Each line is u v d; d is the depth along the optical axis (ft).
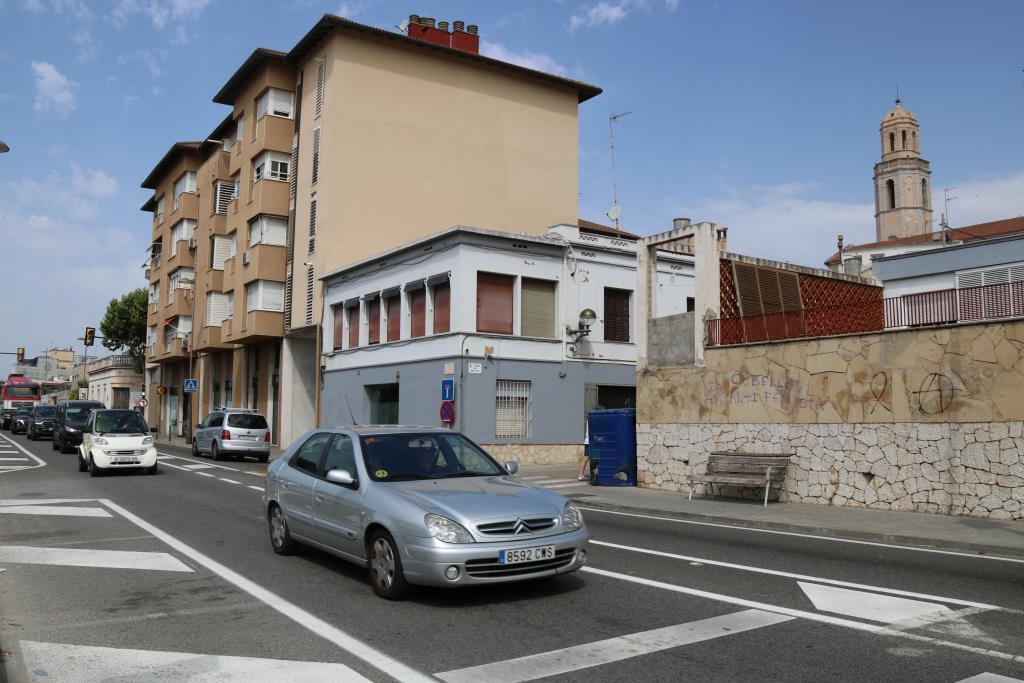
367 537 22.80
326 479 25.90
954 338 41.06
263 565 26.86
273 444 119.14
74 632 18.72
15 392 203.10
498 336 79.20
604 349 86.12
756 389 51.11
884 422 43.88
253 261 114.62
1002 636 18.31
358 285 94.99
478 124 109.29
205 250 140.87
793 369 48.88
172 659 16.61
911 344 42.88
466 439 27.25
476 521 20.61
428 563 20.22
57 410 102.47
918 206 301.02
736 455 48.93
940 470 41.22
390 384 89.30
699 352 54.95
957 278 66.18
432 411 80.43
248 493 51.44
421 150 104.68
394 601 21.62
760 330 51.26
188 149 154.61
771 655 16.81
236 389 134.00
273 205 113.70
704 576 25.36
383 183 101.81
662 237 58.90
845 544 33.19
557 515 21.90
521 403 80.79
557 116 116.16
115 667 16.10
